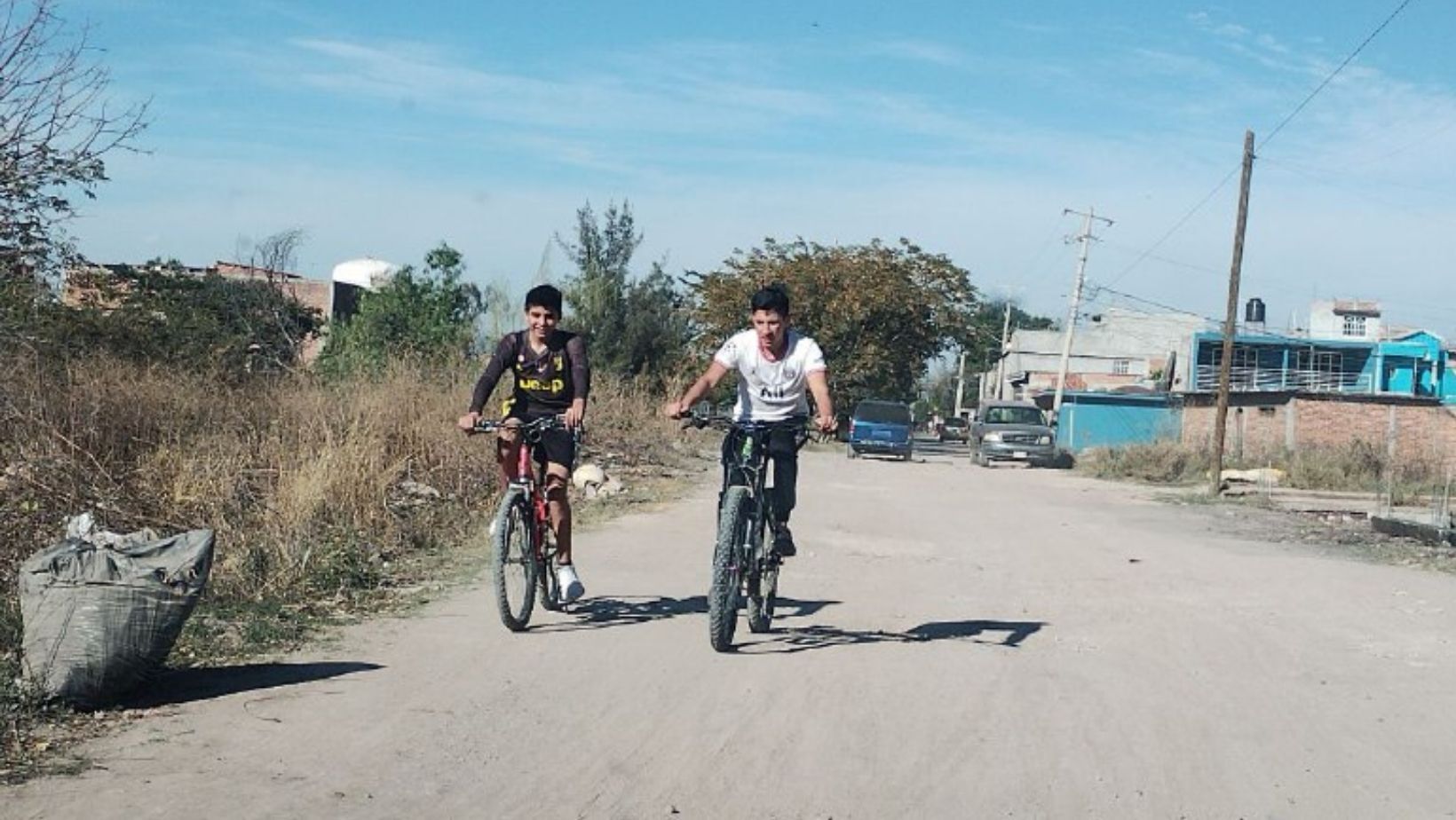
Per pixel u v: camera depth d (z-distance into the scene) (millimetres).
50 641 5445
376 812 4559
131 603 5527
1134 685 6836
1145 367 86375
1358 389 56438
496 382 8023
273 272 31016
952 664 7176
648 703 6121
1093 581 10914
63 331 12570
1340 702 6605
